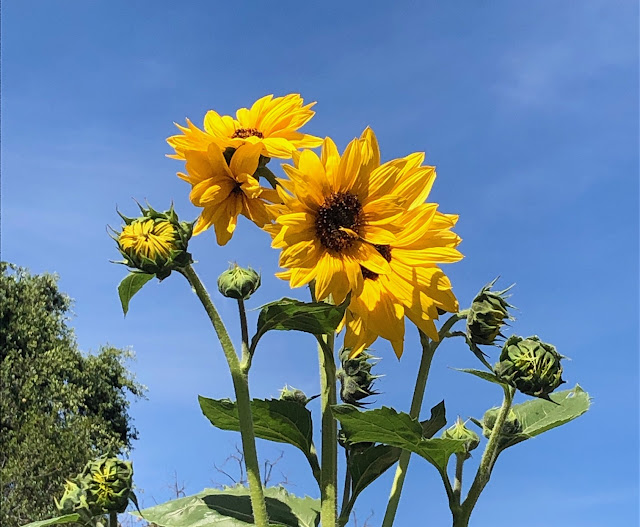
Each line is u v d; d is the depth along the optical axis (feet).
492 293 1.63
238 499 1.83
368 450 1.71
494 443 1.57
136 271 1.54
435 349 1.71
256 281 1.54
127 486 1.68
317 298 1.52
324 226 1.58
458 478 1.64
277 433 1.70
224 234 1.63
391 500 1.65
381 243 1.59
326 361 1.61
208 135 1.69
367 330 1.66
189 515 1.77
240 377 1.50
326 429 1.59
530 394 1.54
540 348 1.55
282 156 1.68
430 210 1.63
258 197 1.66
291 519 1.82
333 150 1.60
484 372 1.57
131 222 1.59
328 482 1.57
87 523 1.66
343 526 1.67
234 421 1.72
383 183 1.63
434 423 1.76
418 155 1.69
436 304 1.66
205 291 1.54
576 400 1.79
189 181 1.67
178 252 1.53
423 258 1.64
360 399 1.82
